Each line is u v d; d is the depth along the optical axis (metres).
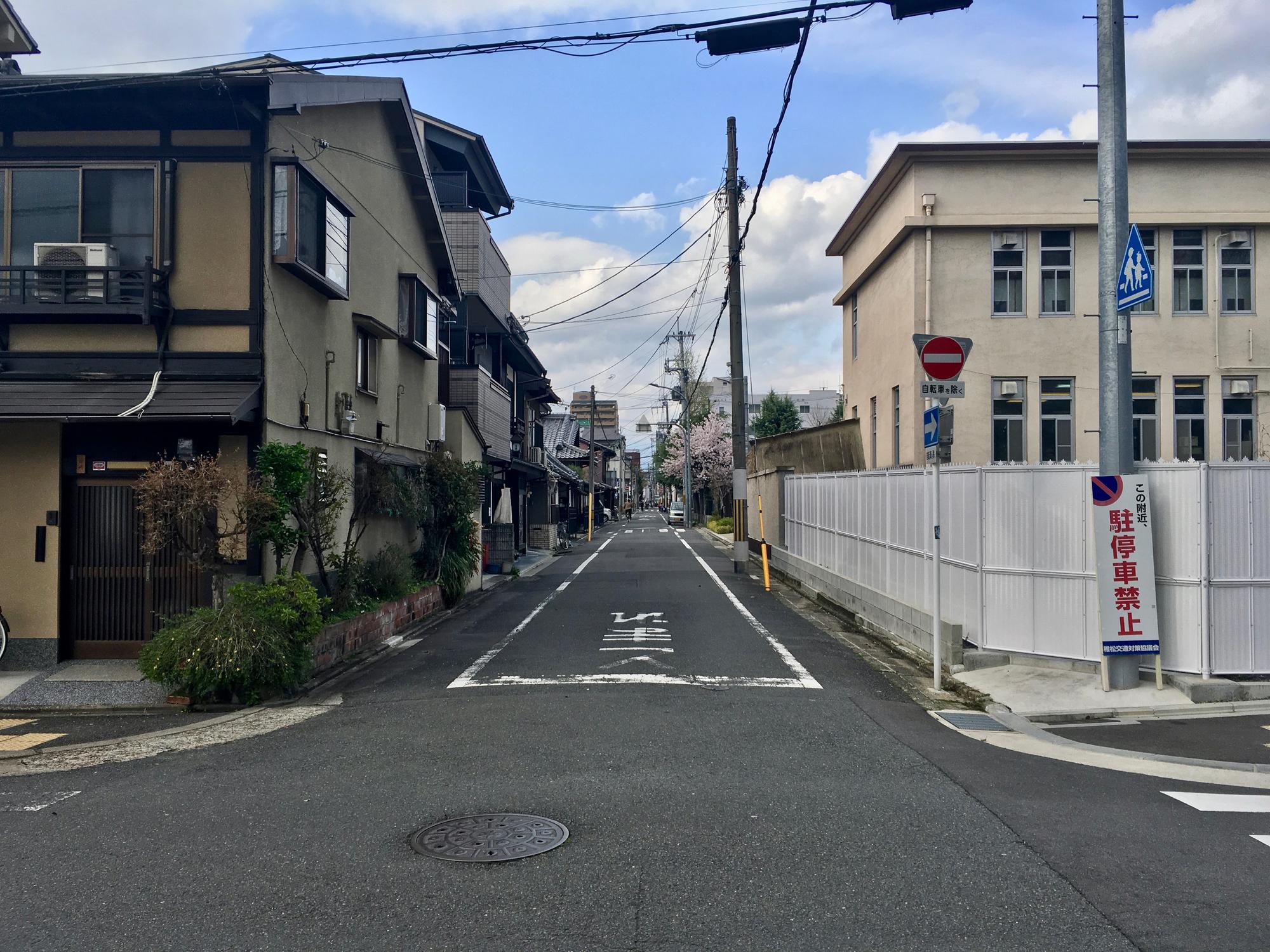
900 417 20.78
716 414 65.88
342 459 12.81
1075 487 9.12
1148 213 19.31
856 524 15.31
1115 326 8.68
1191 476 8.51
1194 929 3.89
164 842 5.03
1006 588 9.64
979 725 7.90
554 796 5.75
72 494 10.21
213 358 10.24
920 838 5.00
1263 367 19.38
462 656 11.19
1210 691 8.19
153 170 10.39
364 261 13.88
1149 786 6.06
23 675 9.70
